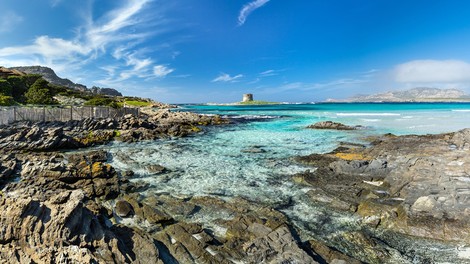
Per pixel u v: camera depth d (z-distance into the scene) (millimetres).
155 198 16438
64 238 9648
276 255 10422
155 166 23344
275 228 13016
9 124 36594
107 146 34188
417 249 11789
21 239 9539
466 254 11273
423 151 24359
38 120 39719
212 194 17703
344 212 15266
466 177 16297
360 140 37812
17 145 28609
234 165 24844
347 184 18750
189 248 11266
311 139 39750
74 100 83375
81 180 18406
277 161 26031
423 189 15859
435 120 62594
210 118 67312
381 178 19703
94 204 14383
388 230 13297
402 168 19219
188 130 48250
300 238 12516
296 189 18656
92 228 10539
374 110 112125
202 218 14344
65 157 25562
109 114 48344
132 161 25516
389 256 11227
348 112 101812
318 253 11078
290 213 15125
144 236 11586
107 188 17438
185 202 15914
